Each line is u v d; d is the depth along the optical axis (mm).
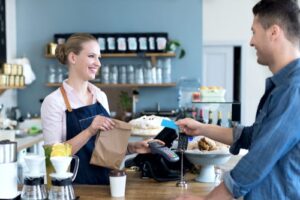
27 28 4891
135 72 4707
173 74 4828
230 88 5855
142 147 1912
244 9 5672
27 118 4641
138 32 4805
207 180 1909
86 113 1956
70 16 4863
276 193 1291
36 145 3836
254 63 5730
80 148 1805
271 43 1347
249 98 5785
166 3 4785
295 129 1230
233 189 1288
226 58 5809
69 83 1983
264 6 1351
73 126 1924
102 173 1906
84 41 1918
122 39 4707
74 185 1836
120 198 1622
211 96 2740
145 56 4727
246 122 5816
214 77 5895
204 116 2682
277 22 1320
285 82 1301
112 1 4820
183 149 1861
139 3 4805
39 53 4898
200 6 4758
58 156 1503
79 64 1929
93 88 2084
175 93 4832
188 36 4785
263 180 1303
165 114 4297
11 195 1518
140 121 2086
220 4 5707
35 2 4875
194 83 4773
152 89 4863
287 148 1261
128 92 4797
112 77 4699
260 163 1243
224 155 1859
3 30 4473
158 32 4770
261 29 1364
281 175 1293
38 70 4910
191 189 1774
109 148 1769
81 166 1894
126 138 1782
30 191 1488
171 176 1918
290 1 1328
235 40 5715
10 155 1529
